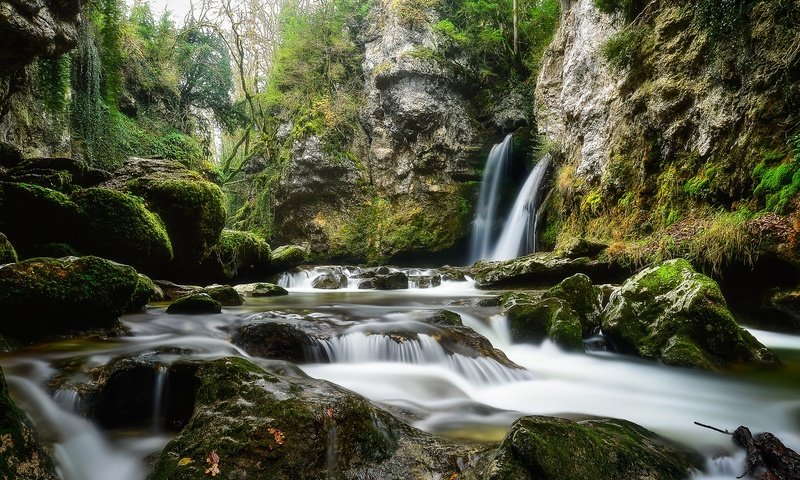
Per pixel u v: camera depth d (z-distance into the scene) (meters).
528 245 17.23
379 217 22.48
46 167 9.50
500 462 2.52
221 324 5.92
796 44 7.15
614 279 9.91
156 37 24.05
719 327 5.48
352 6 25.23
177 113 24.00
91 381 3.55
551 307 6.34
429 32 22.20
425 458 2.94
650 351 5.61
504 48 22.23
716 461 3.06
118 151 18.12
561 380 5.02
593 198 12.34
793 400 4.31
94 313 4.99
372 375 4.76
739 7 8.13
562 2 16.97
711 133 8.73
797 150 6.89
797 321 6.62
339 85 24.50
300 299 10.04
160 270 9.72
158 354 4.06
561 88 16.67
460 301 8.45
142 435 3.38
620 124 11.70
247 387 3.04
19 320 4.40
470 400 4.28
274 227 24.81
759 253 6.88
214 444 2.59
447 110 21.81
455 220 21.48
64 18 9.10
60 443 2.99
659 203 9.97
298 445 2.63
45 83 13.41
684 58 9.56
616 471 2.67
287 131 25.50
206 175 21.45
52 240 8.07
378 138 23.11
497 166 20.72
